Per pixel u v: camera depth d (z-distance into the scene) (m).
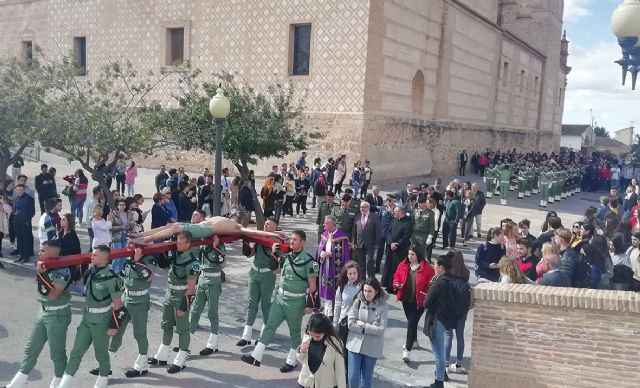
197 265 8.32
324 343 6.24
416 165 30.75
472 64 36.09
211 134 16.08
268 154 16.89
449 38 32.50
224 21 29.08
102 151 14.42
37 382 7.86
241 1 28.55
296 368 8.64
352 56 25.91
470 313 11.37
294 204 23.78
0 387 7.54
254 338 9.79
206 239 8.74
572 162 41.66
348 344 7.21
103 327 7.39
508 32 41.28
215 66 29.52
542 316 7.05
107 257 7.38
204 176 19.16
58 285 7.23
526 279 8.41
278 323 8.57
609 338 6.74
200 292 9.16
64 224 11.04
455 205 16.86
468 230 17.77
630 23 7.53
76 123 14.20
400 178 29.30
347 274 7.72
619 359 6.70
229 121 16.17
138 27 31.75
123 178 23.52
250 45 28.45
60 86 15.70
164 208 14.16
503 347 7.25
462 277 7.95
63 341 7.45
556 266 8.48
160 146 16.12
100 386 7.53
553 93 56.22
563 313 6.95
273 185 18.72
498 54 40.25
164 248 8.20
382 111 27.17
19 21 36.28
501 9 43.31
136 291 8.09
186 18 30.19
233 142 16.09
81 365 8.45
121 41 32.38
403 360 9.04
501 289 7.27
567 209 26.81
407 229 11.99
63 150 14.32
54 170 17.83
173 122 16.17
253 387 7.94
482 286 7.50
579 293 7.00
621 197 26.17
